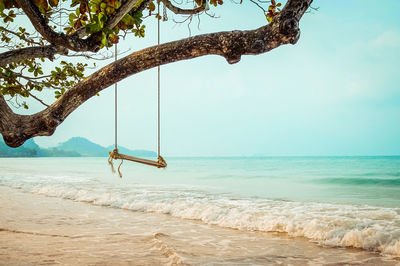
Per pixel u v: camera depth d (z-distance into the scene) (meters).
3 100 1.88
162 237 6.18
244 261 4.80
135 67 1.76
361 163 52.31
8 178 22.22
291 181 21.84
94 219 8.32
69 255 4.86
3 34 3.89
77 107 1.86
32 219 8.12
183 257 4.77
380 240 5.70
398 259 5.05
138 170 36.44
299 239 6.34
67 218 8.39
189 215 8.75
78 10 2.34
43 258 4.67
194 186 17.98
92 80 1.80
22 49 2.24
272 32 1.56
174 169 38.66
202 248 5.50
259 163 58.78
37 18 1.88
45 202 11.27
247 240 6.22
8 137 1.82
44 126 1.83
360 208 9.45
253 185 19.12
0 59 2.16
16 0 1.82
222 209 8.81
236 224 7.55
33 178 22.69
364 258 5.11
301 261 4.93
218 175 27.66
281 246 5.80
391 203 11.73
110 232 6.75
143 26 3.40
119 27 2.44
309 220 7.30
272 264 4.73
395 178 22.42
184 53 1.68
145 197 11.96
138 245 5.59
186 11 3.23
